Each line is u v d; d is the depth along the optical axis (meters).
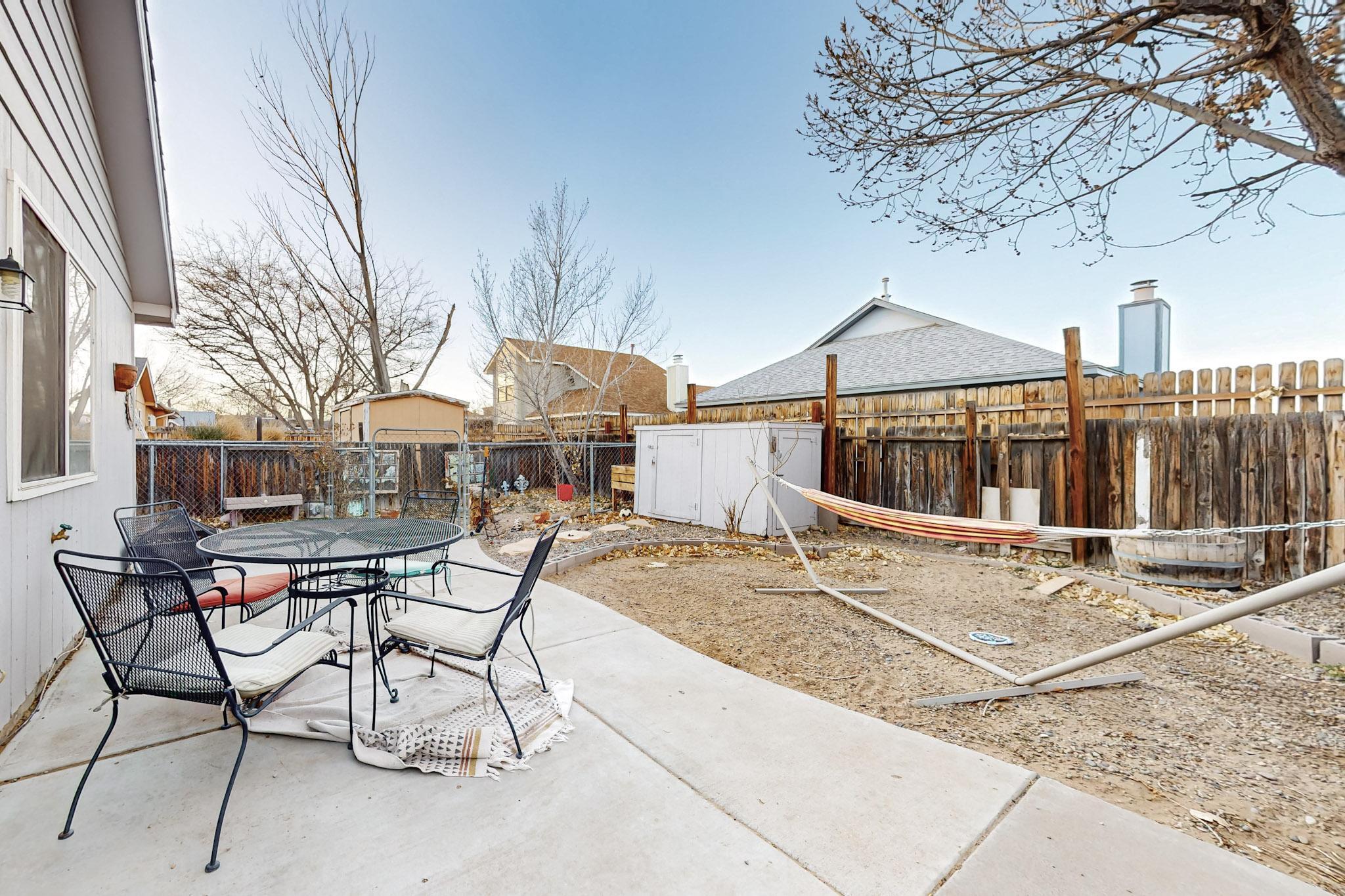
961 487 7.14
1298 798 2.13
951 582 5.54
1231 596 4.68
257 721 2.47
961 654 3.53
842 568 6.10
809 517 8.12
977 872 1.65
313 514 9.00
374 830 1.81
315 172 13.23
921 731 2.65
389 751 2.23
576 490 12.39
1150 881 1.62
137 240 5.28
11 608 2.44
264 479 9.34
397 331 18.58
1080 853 1.74
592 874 1.64
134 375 4.87
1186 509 5.47
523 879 1.61
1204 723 2.74
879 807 1.97
